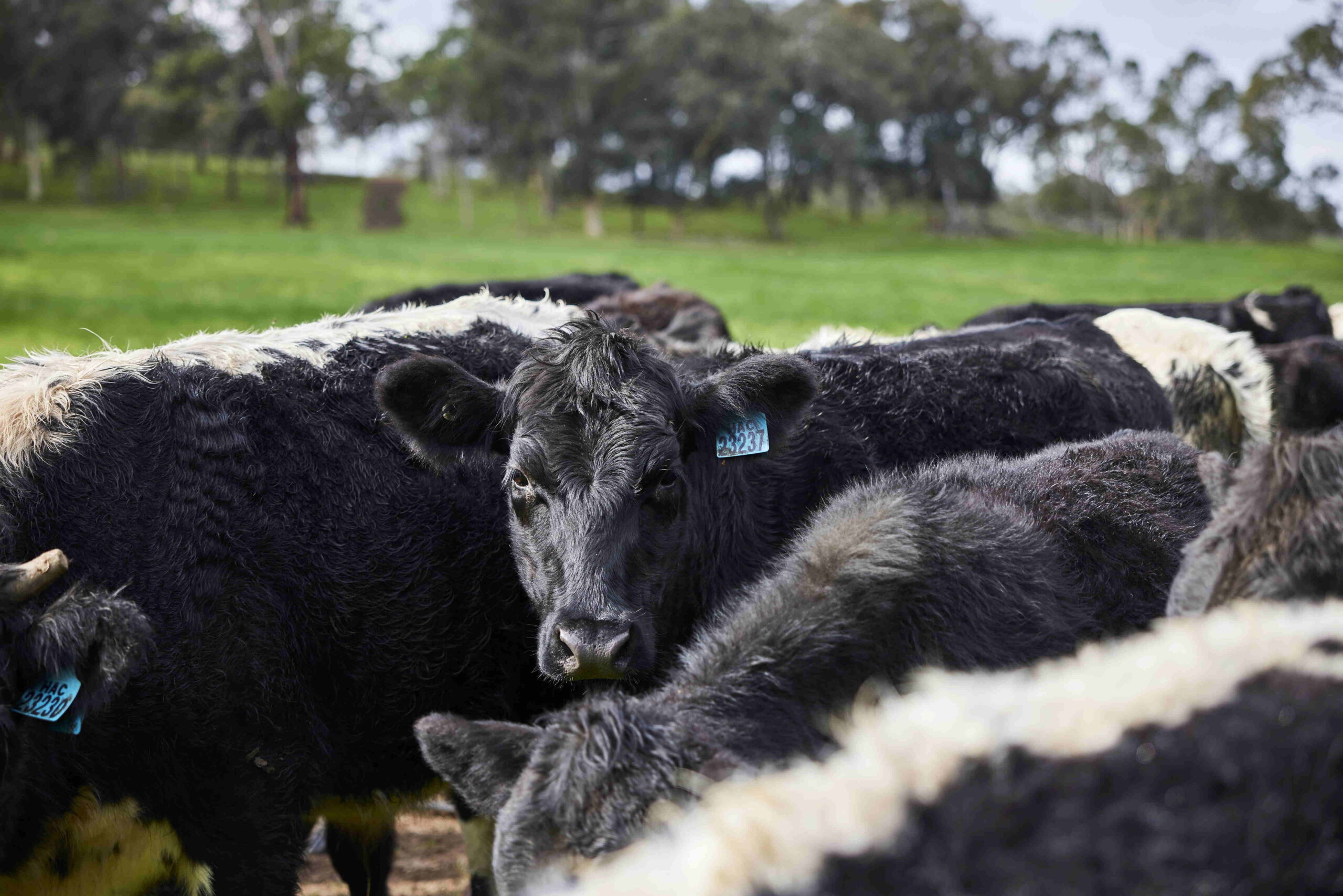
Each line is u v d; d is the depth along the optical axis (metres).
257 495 4.54
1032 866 1.75
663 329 10.16
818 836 1.81
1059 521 4.16
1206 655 1.97
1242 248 80.81
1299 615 2.11
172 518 4.33
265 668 4.44
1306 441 2.75
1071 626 3.71
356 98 92.00
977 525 3.74
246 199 99.25
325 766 4.71
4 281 36.84
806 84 87.31
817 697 3.09
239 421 4.62
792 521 5.31
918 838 1.79
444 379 4.59
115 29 88.56
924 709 1.96
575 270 48.94
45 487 4.19
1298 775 1.79
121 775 4.11
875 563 3.38
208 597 4.31
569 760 2.59
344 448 4.80
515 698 5.19
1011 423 6.16
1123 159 102.94
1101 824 1.76
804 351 6.29
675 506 4.55
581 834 2.49
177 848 4.29
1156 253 72.38
